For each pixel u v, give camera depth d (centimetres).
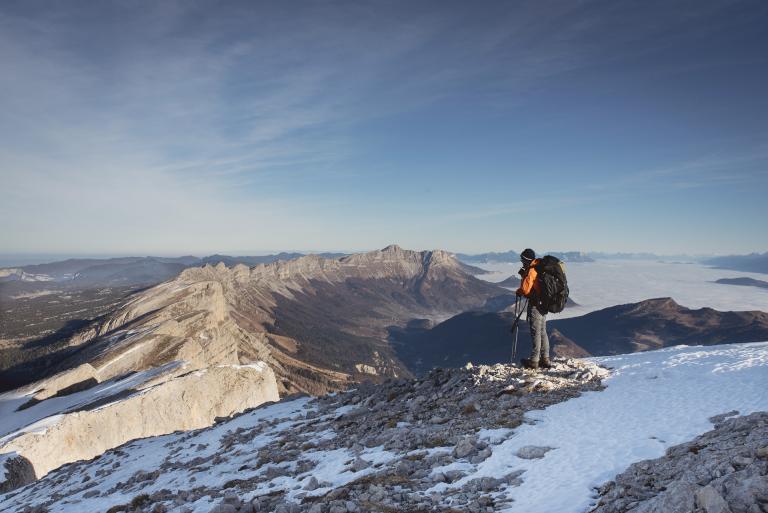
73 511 1822
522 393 1502
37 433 8006
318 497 1050
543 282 1681
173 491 1603
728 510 568
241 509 1104
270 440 2003
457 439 1251
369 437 1524
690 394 1269
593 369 1648
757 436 791
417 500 911
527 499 832
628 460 919
